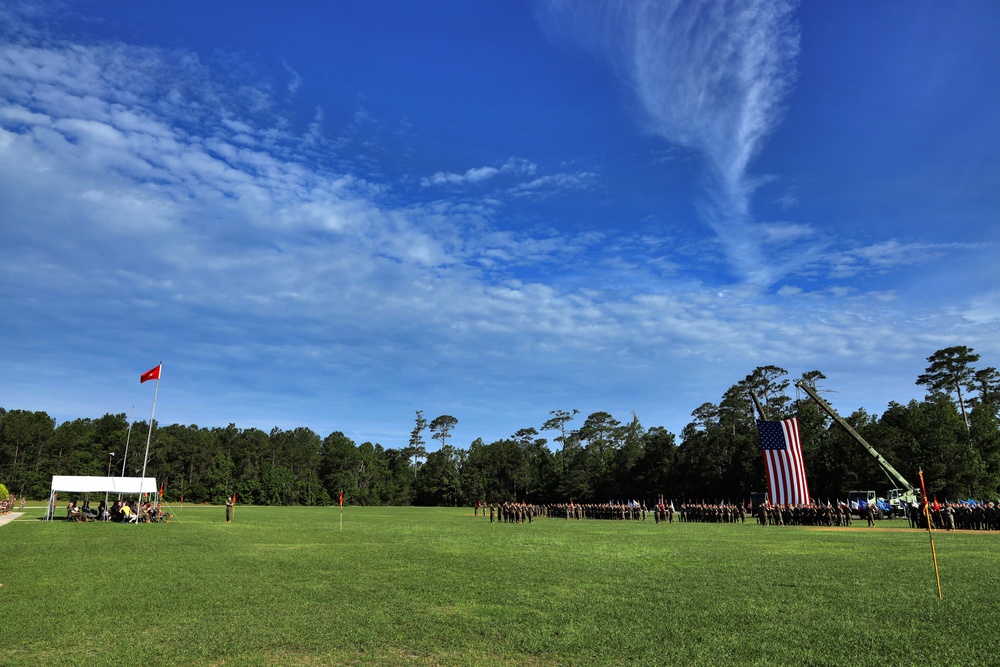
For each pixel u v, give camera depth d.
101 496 120.50
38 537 36.41
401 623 13.55
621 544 32.91
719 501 100.38
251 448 179.00
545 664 10.56
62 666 10.42
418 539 37.22
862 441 62.72
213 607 15.35
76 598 16.50
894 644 11.38
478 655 11.10
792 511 52.94
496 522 61.72
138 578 20.19
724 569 22.00
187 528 46.94
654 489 111.94
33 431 145.12
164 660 10.83
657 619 13.76
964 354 96.44
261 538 37.44
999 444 80.00
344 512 97.31
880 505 62.16
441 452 173.00
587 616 14.16
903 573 20.38
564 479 135.62
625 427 147.88
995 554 26.20
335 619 13.97
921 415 83.19
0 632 12.68
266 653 11.26
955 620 13.24
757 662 10.43
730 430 105.50
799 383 65.00
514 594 17.12
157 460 147.88
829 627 12.78
